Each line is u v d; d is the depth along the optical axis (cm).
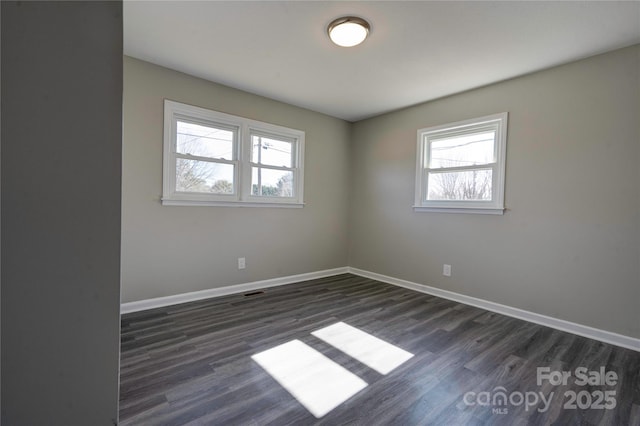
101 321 58
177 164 301
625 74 229
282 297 332
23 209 51
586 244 247
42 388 54
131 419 141
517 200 287
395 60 261
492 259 304
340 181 451
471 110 322
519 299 284
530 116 278
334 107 391
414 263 377
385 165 414
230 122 330
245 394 162
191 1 190
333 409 152
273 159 377
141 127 276
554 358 206
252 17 206
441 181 356
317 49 246
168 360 194
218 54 258
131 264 275
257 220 361
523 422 145
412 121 382
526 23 203
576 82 252
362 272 445
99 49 56
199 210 314
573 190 254
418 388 170
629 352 217
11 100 49
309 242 416
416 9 193
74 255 55
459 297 330
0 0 49
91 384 58
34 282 52
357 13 198
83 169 55
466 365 195
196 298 314
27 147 51
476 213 317
